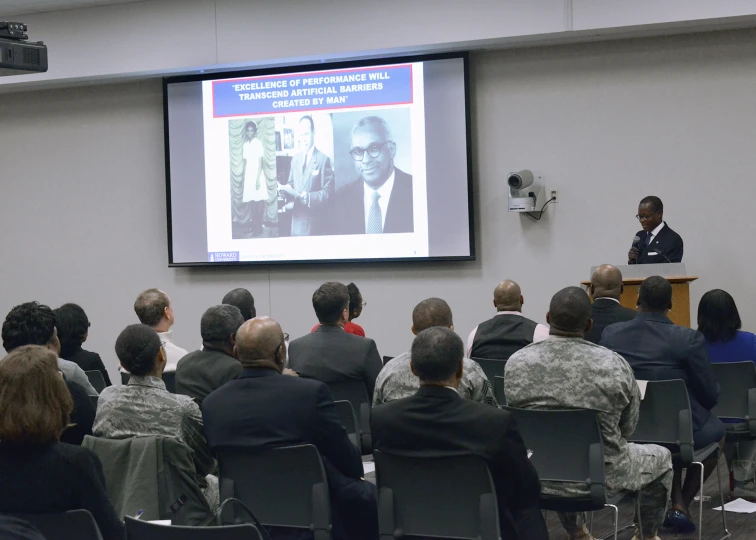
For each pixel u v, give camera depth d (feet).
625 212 23.68
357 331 17.19
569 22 22.61
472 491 8.56
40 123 30.17
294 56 25.53
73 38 27.76
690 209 23.15
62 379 7.77
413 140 25.41
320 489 9.17
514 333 14.67
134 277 29.22
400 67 25.43
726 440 14.39
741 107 22.65
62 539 7.48
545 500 10.74
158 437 9.56
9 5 27.22
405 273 26.00
